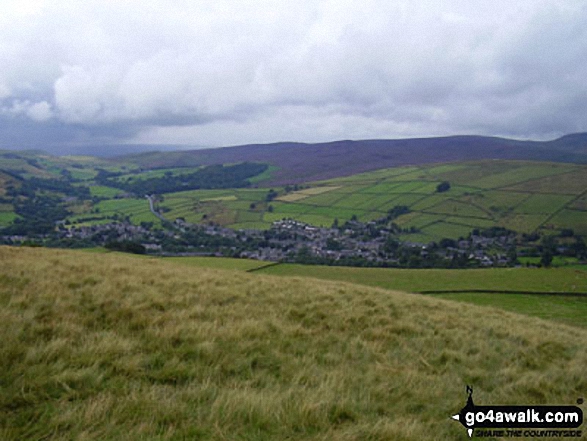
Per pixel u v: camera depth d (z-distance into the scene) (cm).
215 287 1355
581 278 5734
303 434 519
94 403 523
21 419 489
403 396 685
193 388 612
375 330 1075
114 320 891
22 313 832
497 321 1427
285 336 945
